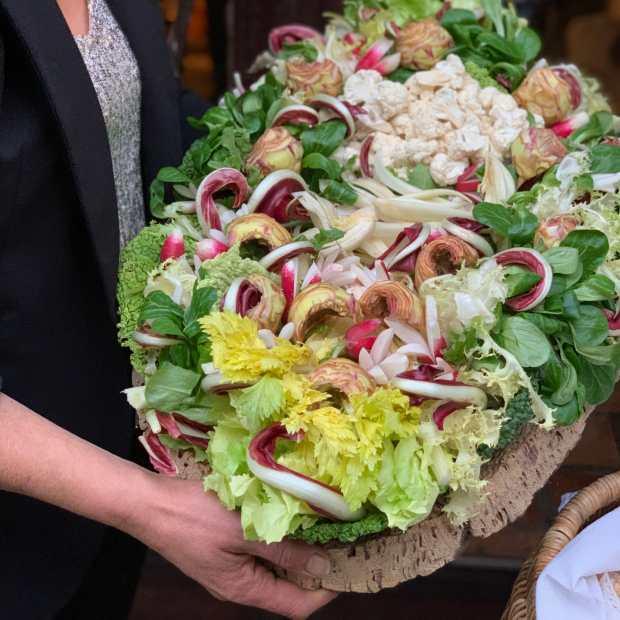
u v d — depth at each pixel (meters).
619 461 1.18
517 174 1.15
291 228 1.10
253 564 0.92
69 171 0.98
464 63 1.31
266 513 0.81
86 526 1.06
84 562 1.07
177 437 0.91
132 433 1.14
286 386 0.82
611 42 3.31
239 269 0.95
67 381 1.05
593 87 1.39
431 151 1.16
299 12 2.37
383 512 0.83
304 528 0.84
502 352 0.87
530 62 1.37
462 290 0.91
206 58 2.86
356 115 1.19
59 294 1.03
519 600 0.91
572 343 0.94
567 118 1.26
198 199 1.07
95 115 0.97
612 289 0.95
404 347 0.89
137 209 1.18
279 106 1.21
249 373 0.82
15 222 0.96
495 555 1.69
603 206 1.06
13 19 0.90
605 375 0.95
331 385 0.83
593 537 0.87
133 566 1.31
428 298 0.91
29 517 1.04
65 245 1.02
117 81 1.08
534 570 0.90
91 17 1.08
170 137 1.20
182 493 0.87
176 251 1.02
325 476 0.82
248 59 2.44
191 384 0.89
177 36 1.68
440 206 1.07
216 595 0.94
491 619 1.67
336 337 0.93
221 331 0.85
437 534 0.89
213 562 0.89
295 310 0.91
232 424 0.86
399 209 1.08
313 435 0.81
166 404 0.89
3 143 0.92
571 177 1.09
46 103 0.94
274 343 0.87
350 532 0.83
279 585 0.94
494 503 0.91
